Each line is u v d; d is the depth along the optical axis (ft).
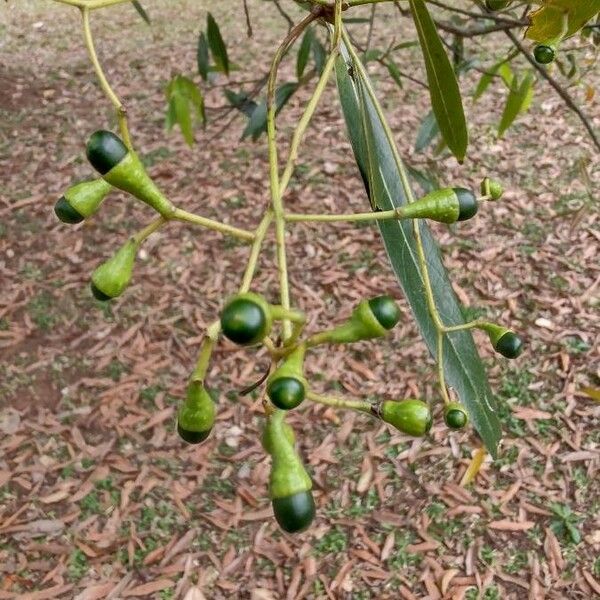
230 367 13.14
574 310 13.80
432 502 11.00
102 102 20.75
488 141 17.83
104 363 13.38
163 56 23.04
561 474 11.25
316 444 11.87
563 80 18.53
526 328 13.52
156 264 15.26
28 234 16.06
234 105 8.34
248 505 11.15
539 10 3.10
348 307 14.16
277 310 1.94
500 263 14.84
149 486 11.41
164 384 13.00
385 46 21.59
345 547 10.53
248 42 23.32
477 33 5.60
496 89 19.43
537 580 10.03
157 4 26.63
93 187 2.65
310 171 17.38
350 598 9.96
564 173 16.87
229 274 14.99
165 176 17.58
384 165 3.50
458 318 3.38
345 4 3.15
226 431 12.18
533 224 15.64
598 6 3.04
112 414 12.50
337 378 12.82
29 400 12.78
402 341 13.39
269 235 15.79
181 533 10.81
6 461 11.79
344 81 3.36
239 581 10.23
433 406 12.34
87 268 15.23
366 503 11.06
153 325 14.03
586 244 15.11
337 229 15.80
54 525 10.90
